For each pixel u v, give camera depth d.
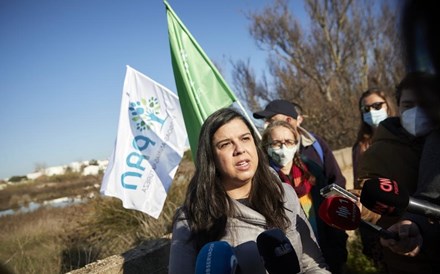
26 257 4.73
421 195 1.66
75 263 4.57
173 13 3.08
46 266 4.40
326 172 3.18
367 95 3.34
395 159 2.08
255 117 3.39
